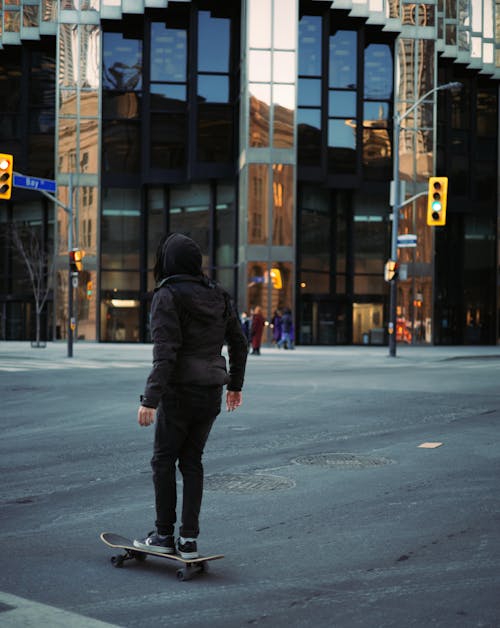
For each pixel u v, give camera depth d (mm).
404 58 44188
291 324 36969
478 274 49969
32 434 10516
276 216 39656
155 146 43969
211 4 42812
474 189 48875
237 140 42688
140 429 10969
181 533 4746
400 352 35344
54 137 46062
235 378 5047
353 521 5949
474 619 3949
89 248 43844
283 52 40000
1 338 49000
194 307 4660
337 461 8484
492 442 9812
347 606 4141
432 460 8555
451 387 17500
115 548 5273
